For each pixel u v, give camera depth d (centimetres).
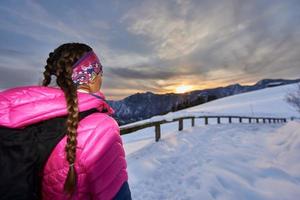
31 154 103
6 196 99
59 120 111
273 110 5494
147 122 914
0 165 98
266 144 962
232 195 462
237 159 691
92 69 130
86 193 112
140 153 809
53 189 108
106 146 115
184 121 2567
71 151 106
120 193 118
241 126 1911
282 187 480
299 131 1073
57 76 119
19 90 116
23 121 105
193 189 496
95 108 121
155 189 518
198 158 726
